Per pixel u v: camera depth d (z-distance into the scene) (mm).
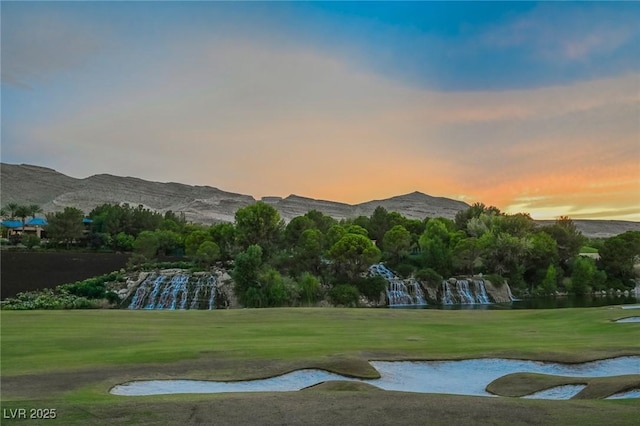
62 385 18359
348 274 104125
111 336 31750
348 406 14383
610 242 123000
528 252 118375
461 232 131375
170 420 13039
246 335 33344
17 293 94875
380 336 33344
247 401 15023
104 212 199125
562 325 40719
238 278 90125
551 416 13312
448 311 56594
